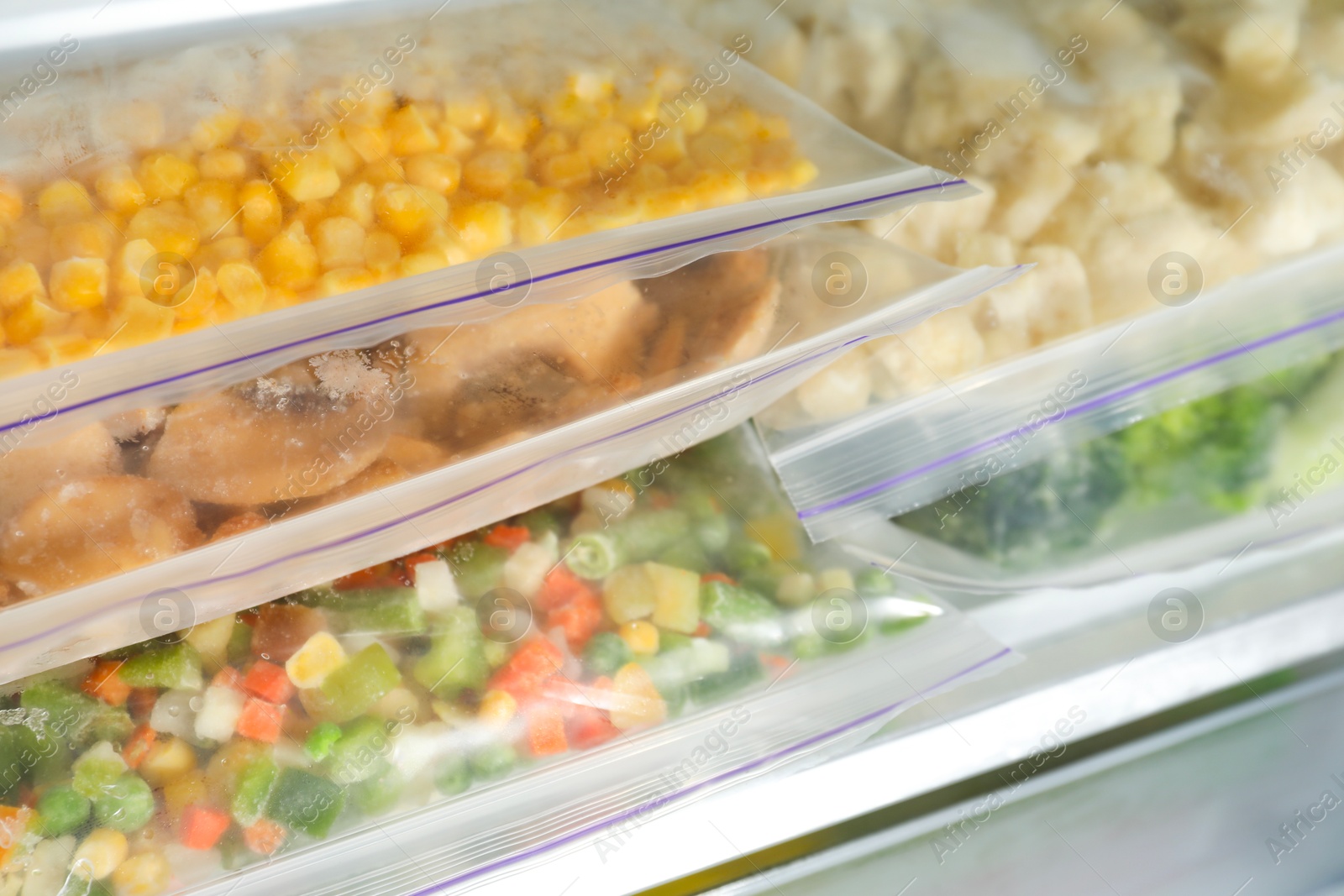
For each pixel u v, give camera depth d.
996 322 0.40
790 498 0.41
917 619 0.41
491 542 0.38
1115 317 0.41
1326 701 0.44
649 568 0.39
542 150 0.36
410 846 0.37
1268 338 0.43
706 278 0.38
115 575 0.34
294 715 0.36
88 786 0.35
